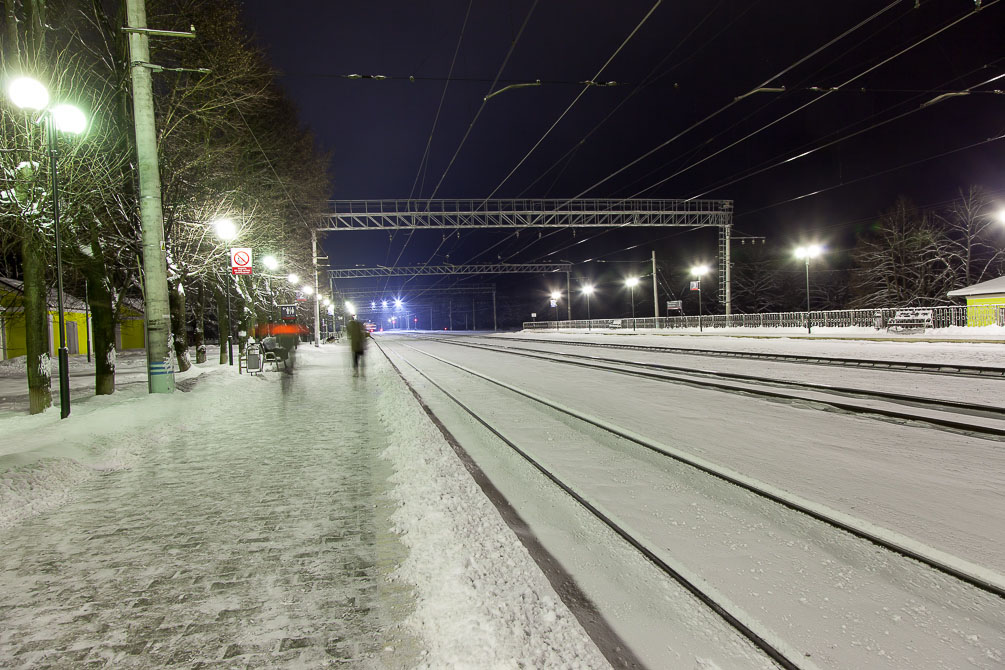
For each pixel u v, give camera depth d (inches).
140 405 379.2
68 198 401.1
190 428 334.3
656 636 117.6
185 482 222.2
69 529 173.8
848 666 104.6
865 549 155.6
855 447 270.1
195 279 836.0
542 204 1643.7
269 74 588.7
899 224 1729.8
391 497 197.9
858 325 1262.3
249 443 292.0
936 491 201.9
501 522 171.5
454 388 550.0
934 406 377.4
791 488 207.6
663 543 162.9
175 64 593.3
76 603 128.0
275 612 122.1
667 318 1940.2
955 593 131.6
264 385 565.9
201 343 960.9
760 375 569.9
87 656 107.3
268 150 849.5
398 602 125.3
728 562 149.9
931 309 1129.4
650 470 240.1
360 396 480.4
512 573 138.1
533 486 223.3
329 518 178.7
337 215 1545.3
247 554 152.5
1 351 1037.2
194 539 163.9
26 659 106.3
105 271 476.7
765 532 169.9
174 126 552.1
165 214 588.7
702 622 123.1
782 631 116.4
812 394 438.0
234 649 108.6
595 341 1519.4
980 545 155.5
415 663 102.7
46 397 401.1
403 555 150.1
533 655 104.7
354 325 657.0
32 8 384.8
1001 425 303.4
